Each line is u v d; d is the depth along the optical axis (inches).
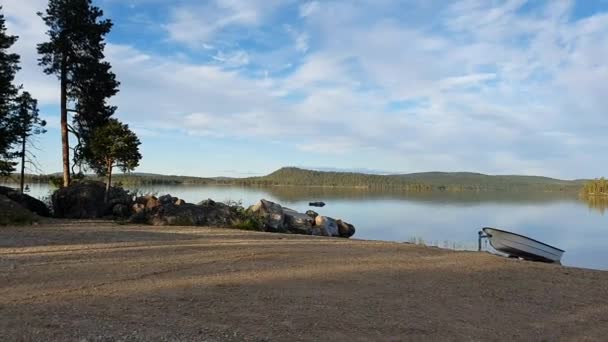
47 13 904.3
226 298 241.9
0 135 892.6
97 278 282.8
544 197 3690.9
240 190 3764.8
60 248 402.3
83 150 946.7
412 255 437.7
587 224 1360.7
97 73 926.4
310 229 852.6
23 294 238.7
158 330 184.5
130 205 798.5
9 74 879.7
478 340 190.9
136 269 315.3
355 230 1082.7
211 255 389.7
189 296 243.6
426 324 209.2
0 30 866.8
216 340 174.9
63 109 925.8
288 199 2393.0
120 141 812.6
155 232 571.2
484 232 591.5
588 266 685.3
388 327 201.9
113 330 182.5
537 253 556.4
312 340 180.5
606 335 204.8
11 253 369.1
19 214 644.1
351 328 198.2
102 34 948.0
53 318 196.2
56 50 890.1
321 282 292.5
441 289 285.4
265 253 410.9
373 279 308.7
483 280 319.9
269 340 178.1
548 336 200.7
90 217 775.1
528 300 265.6
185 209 755.4
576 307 252.2
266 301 238.2
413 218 1454.2
